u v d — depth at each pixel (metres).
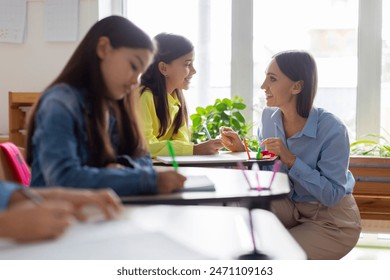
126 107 1.37
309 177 1.89
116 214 0.83
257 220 0.89
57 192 0.84
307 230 1.92
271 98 2.05
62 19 3.11
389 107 3.07
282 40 3.20
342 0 3.10
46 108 1.08
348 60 3.11
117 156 1.30
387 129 3.09
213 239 0.72
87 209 0.87
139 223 0.79
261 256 0.70
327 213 1.96
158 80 2.24
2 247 0.66
